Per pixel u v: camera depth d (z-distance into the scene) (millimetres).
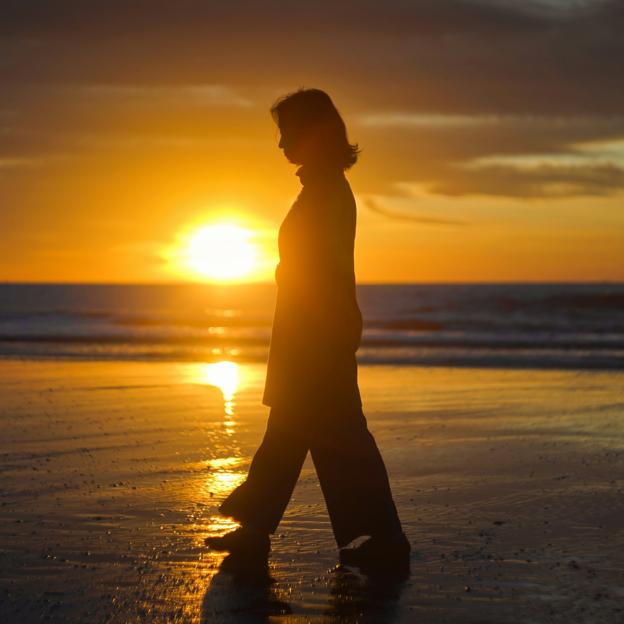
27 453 6383
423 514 4656
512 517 4586
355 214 3887
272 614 3123
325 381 3801
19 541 4016
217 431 7496
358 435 3816
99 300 89438
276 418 3879
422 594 3348
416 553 3922
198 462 6059
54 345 21078
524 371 14281
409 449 6785
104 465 5926
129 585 3410
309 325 3785
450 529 4348
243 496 3916
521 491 5230
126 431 7469
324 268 3760
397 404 9812
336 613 3139
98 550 3877
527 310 41688
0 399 9859
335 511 3834
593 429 7840
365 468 3809
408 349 19984
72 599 3246
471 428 7918
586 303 41250
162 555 3814
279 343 3861
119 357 17141
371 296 76688
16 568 3613
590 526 4395
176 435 7266
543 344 21391
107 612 3115
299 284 3791
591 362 15953
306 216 3770
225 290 128875
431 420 8469
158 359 16625
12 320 37438
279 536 4191
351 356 3826
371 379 12914
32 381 12023
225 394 10477
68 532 4172
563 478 5625
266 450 3895
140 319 37562
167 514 4535
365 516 3795
